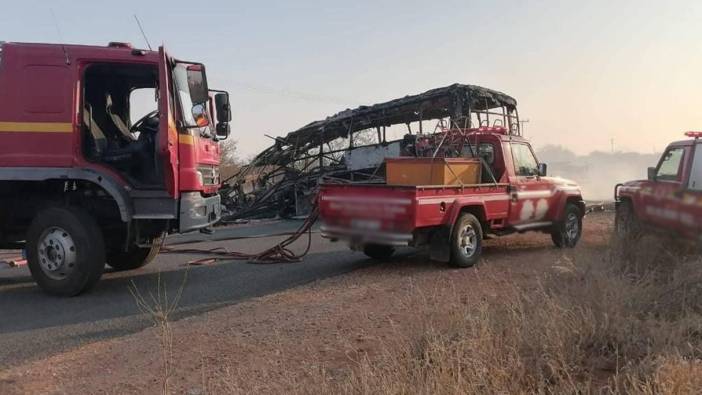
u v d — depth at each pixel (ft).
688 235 27.12
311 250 39.58
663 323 15.48
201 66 28.14
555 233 37.29
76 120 25.72
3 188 26.76
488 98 60.64
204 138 28.96
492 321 15.51
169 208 26.43
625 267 23.03
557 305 16.38
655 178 31.27
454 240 29.12
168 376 14.21
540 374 12.87
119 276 30.58
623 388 12.63
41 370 16.19
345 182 30.45
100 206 27.73
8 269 33.19
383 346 15.39
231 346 17.28
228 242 46.03
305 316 20.38
